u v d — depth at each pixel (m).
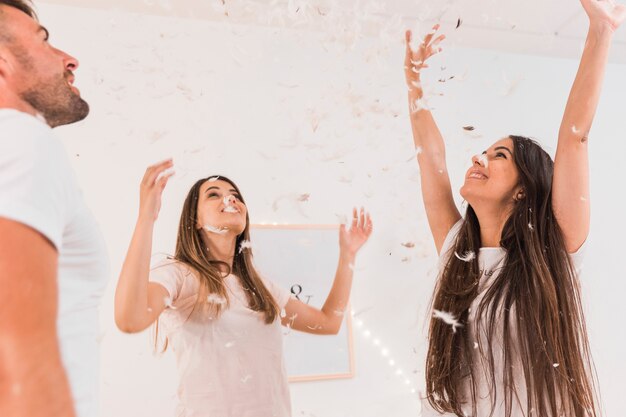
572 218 1.29
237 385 1.34
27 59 0.70
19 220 0.43
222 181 1.67
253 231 2.18
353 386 2.18
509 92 2.11
